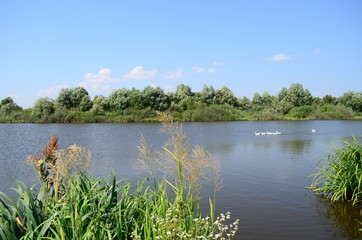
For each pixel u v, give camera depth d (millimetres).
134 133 32375
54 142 4254
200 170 4027
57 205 3650
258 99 81625
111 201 3836
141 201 4289
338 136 27328
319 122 53781
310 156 15188
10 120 59812
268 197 7785
